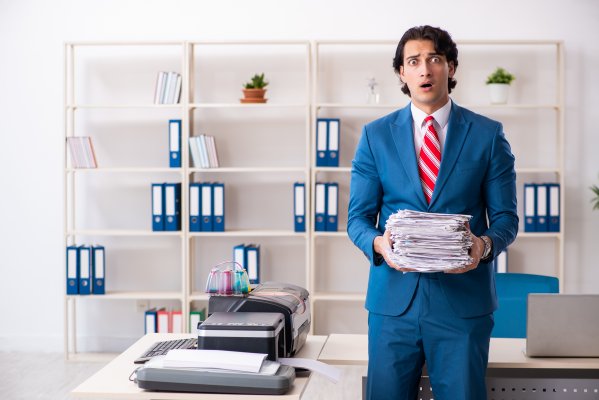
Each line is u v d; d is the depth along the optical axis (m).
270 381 2.18
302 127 5.44
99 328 5.57
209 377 2.20
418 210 2.42
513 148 5.37
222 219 5.18
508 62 5.34
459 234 2.22
